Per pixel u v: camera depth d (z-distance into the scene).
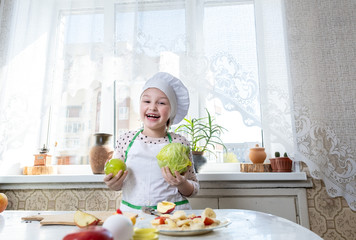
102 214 0.74
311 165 1.36
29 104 1.58
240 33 1.58
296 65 1.49
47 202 1.48
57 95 1.61
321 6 1.56
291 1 1.58
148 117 1.17
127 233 0.46
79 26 1.65
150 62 1.55
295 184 1.38
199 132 1.54
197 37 1.57
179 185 1.02
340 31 1.52
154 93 1.17
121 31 1.62
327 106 1.43
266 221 0.69
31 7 1.69
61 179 1.43
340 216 1.35
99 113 1.57
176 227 0.58
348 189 1.34
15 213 0.84
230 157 1.55
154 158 1.08
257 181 1.40
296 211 1.37
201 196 1.41
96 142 1.45
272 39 1.53
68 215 0.75
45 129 1.61
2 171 1.48
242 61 1.53
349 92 1.44
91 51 1.60
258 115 1.48
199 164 1.38
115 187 1.01
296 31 1.54
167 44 1.57
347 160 1.37
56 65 1.65
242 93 1.50
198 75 1.52
